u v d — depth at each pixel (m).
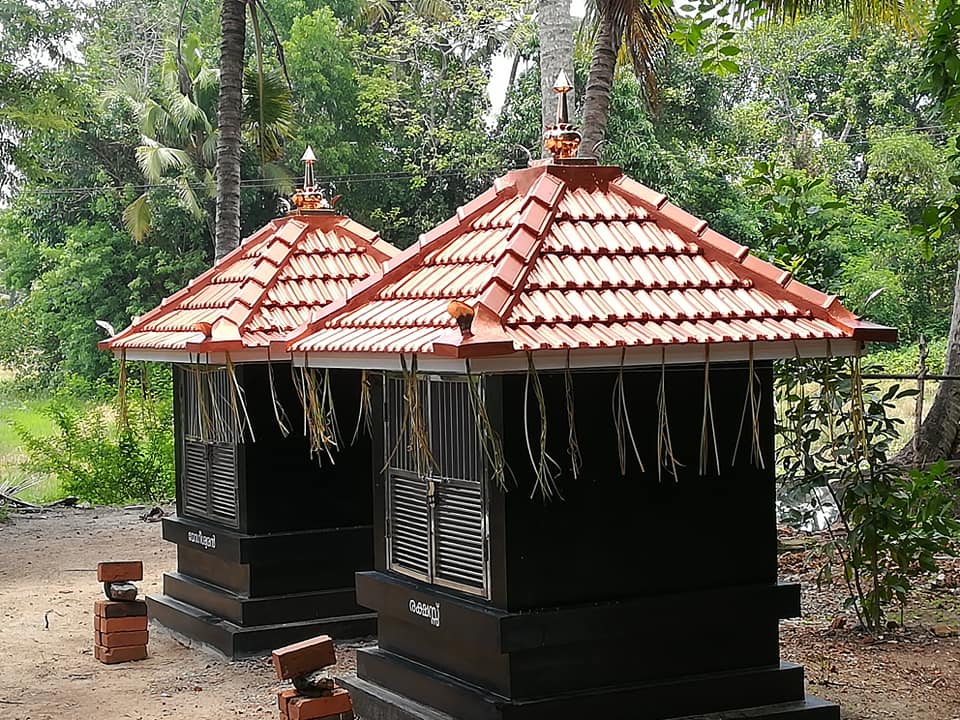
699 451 5.63
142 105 30.03
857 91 32.28
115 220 31.48
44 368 35.22
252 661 7.84
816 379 7.73
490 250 5.81
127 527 14.02
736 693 5.65
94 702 7.06
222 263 9.03
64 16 29.47
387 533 6.27
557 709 5.28
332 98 30.09
